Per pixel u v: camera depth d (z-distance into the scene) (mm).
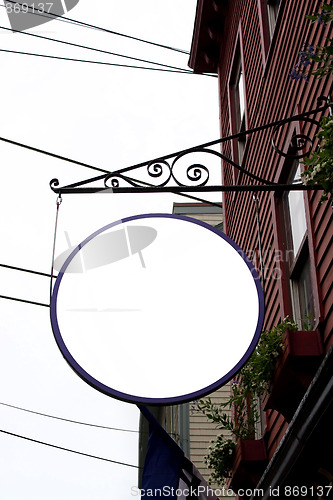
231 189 5785
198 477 6375
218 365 5035
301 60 6266
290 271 8344
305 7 8266
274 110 9461
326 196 5695
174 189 5785
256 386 7070
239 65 12875
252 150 10688
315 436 5875
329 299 6613
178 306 5238
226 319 5203
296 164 8484
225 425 8703
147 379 4980
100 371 4977
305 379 6539
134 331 5129
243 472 8398
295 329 6895
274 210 8977
